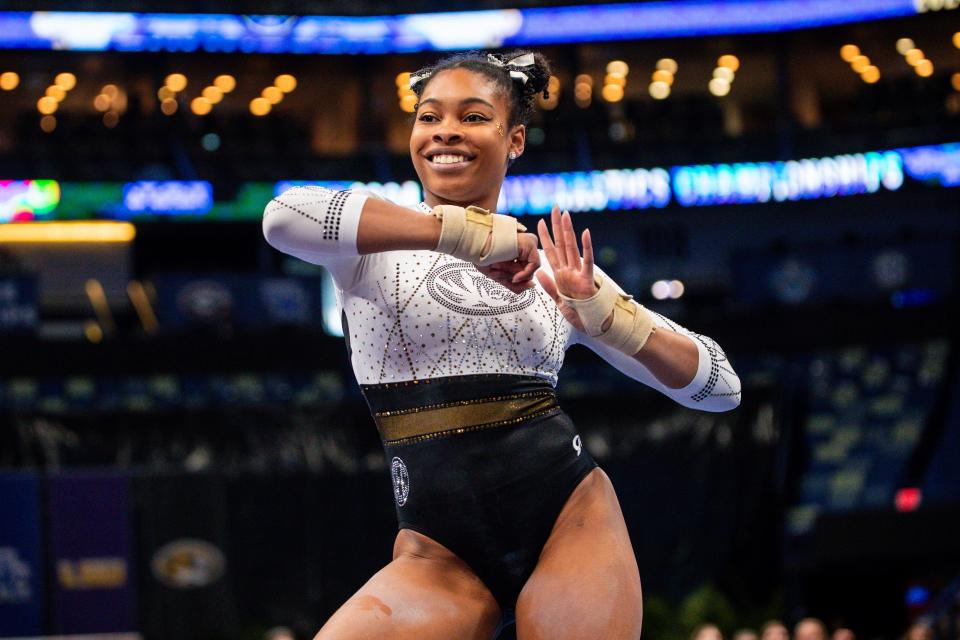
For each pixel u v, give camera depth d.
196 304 29.73
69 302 35.81
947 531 25.45
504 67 5.95
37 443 25.50
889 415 28.89
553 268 5.48
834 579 29.78
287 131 35.22
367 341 5.50
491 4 34.12
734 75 36.78
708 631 17.30
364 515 26.34
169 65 34.09
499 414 5.37
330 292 32.53
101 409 26.59
